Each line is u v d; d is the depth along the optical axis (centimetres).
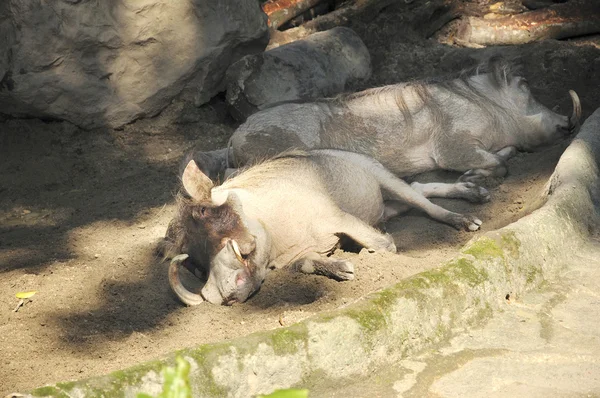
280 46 1933
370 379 927
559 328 1024
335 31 2025
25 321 1107
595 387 890
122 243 1364
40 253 1340
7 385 943
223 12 1895
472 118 1541
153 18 1817
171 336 1053
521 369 934
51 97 1778
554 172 1370
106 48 1795
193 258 1164
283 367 881
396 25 2236
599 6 2258
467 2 2466
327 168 1294
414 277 1024
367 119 1516
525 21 2245
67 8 1741
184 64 1873
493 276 1078
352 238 1252
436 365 949
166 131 1888
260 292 1150
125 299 1169
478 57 2075
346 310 946
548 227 1192
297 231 1214
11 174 1673
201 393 829
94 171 1703
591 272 1176
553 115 1602
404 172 1549
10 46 1731
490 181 1505
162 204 1536
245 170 1337
